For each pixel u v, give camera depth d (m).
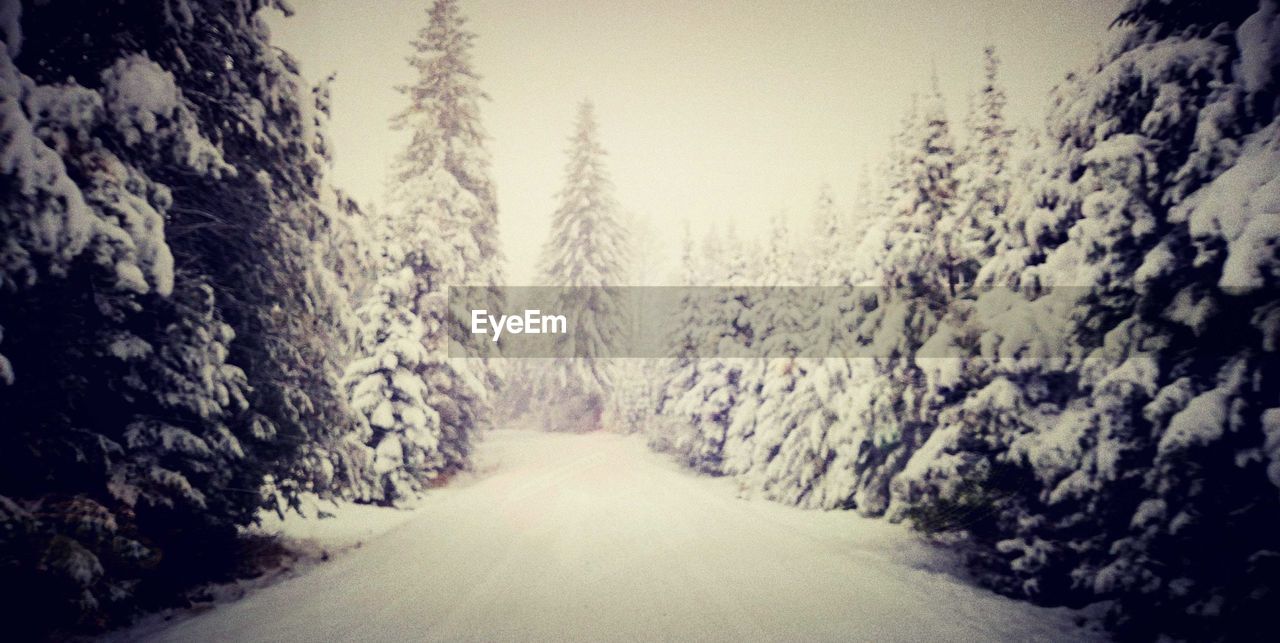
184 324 6.09
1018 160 10.12
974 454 9.08
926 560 9.08
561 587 7.77
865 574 8.51
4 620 4.53
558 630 6.21
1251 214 4.88
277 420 7.65
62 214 4.34
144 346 5.68
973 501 8.87
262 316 7.71
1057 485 7.32
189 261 6.98
